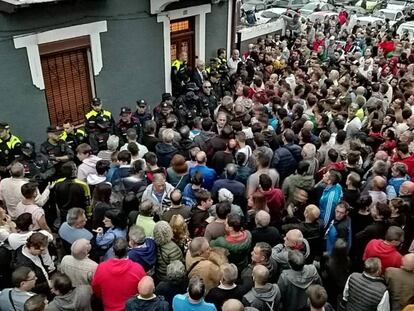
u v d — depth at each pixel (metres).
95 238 5.26
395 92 10.13
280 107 8.59
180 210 5.55
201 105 10.29
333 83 10.65
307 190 6.25
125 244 4.45
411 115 8.20
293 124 7.77
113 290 4.35
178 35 12.01
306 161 6.36
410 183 5.83
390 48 15.98
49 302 4.49
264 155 6.33
